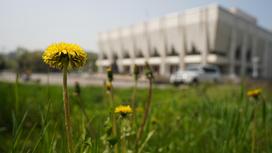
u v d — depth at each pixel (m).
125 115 1.46
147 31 59.09
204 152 2.02
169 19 53.94
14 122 1.19
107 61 72.12
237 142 1.85
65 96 0.90
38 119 1.96
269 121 2.56
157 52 57.62
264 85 8.83
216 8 45.12
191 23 49.44
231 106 2.41
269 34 64.38
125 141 1.58
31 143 1.88
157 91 8.64
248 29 54.50
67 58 0.90
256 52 58.75
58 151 1.32
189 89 6.39
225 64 49.06
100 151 1.29
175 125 2.58
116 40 68.81
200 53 48.50
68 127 0.90
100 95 5.93
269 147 1.92
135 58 62.81
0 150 1.89
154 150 1.79
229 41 49.12
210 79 18.44
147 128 1.97
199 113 3.01
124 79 19.19
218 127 2.23
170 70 54.69
